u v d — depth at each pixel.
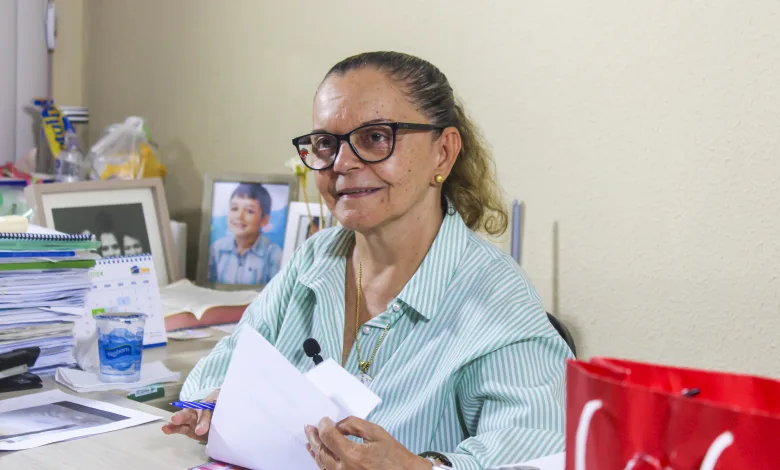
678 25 1.71
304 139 1.24
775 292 1.61
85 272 1.63
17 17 2.79
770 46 1.60
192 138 2.74
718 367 1.69
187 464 1.09
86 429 1.23
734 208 1.66
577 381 0.70
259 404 1.03
